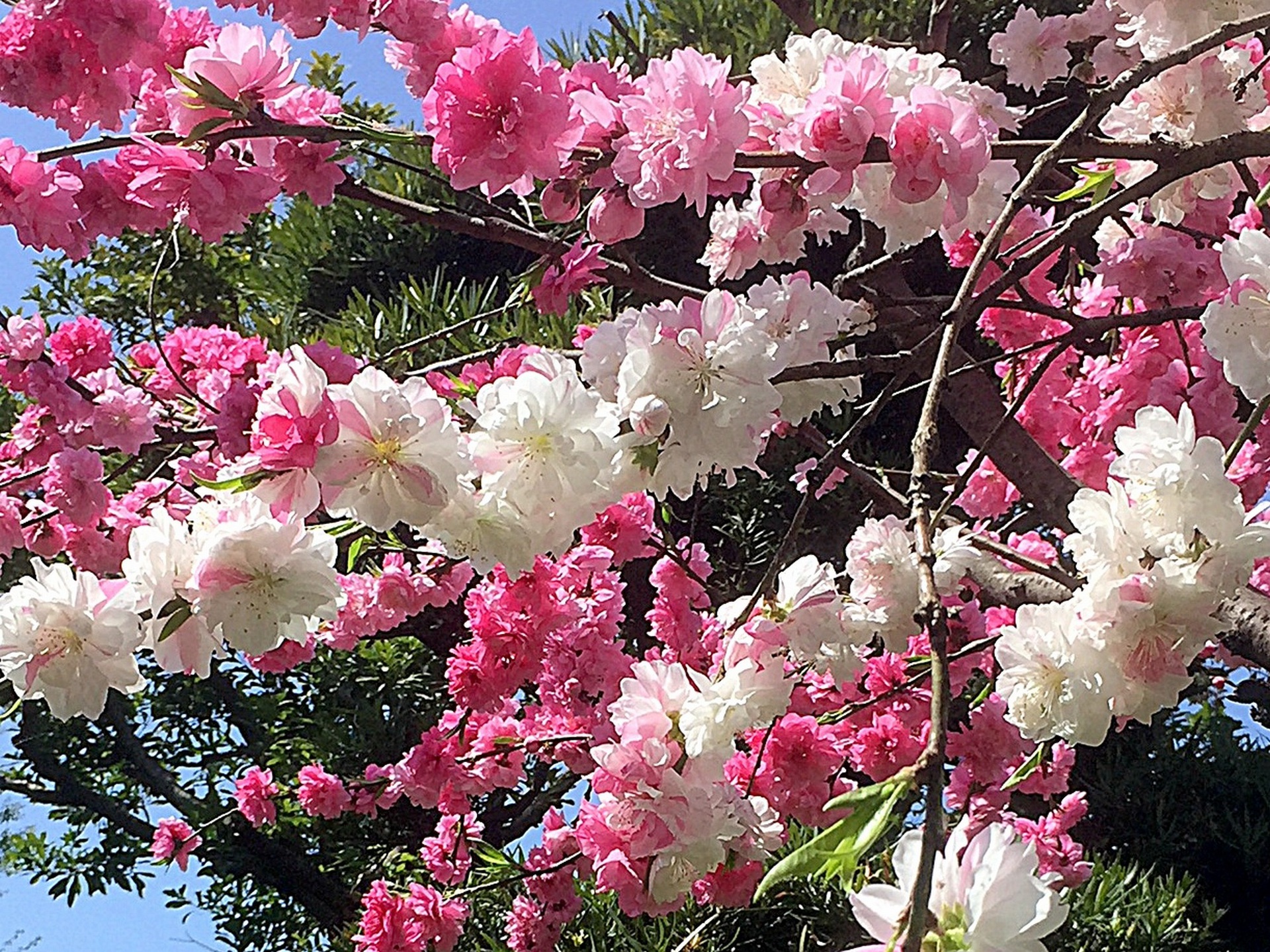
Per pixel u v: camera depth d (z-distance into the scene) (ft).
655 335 1.34
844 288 2.13
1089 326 1.91
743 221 1.80
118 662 1.49
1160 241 2.29
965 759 2.55
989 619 2.44
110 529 2.77
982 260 1.45
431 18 1.77
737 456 1.34
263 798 4.91
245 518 1.35
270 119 1.72
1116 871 4.52
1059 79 2.65
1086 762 5.95
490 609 2.69
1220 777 5.75
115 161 1.91
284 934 6.51
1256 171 2.32
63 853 7.19
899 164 1.52
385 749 6.21
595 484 1.33
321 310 7.84
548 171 1.55
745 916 3.60
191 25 1.85
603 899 3.78
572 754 3.19
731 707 1.50
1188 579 1.25
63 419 2.41
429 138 1.66
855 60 1.53
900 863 0.99
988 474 2.84
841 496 5.59
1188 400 2.15
